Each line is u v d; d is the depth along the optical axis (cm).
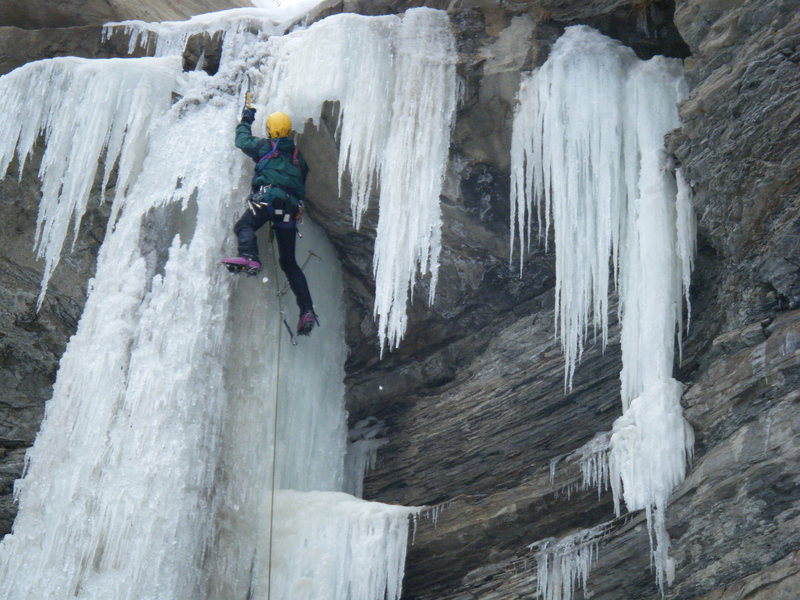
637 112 853
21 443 930
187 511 831
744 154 754
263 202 883
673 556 722
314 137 925
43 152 988
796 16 735
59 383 891
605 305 834
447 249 944
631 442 765
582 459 804
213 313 886
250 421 891
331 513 867
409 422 982
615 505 766
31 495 862
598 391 875
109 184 968
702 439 743
